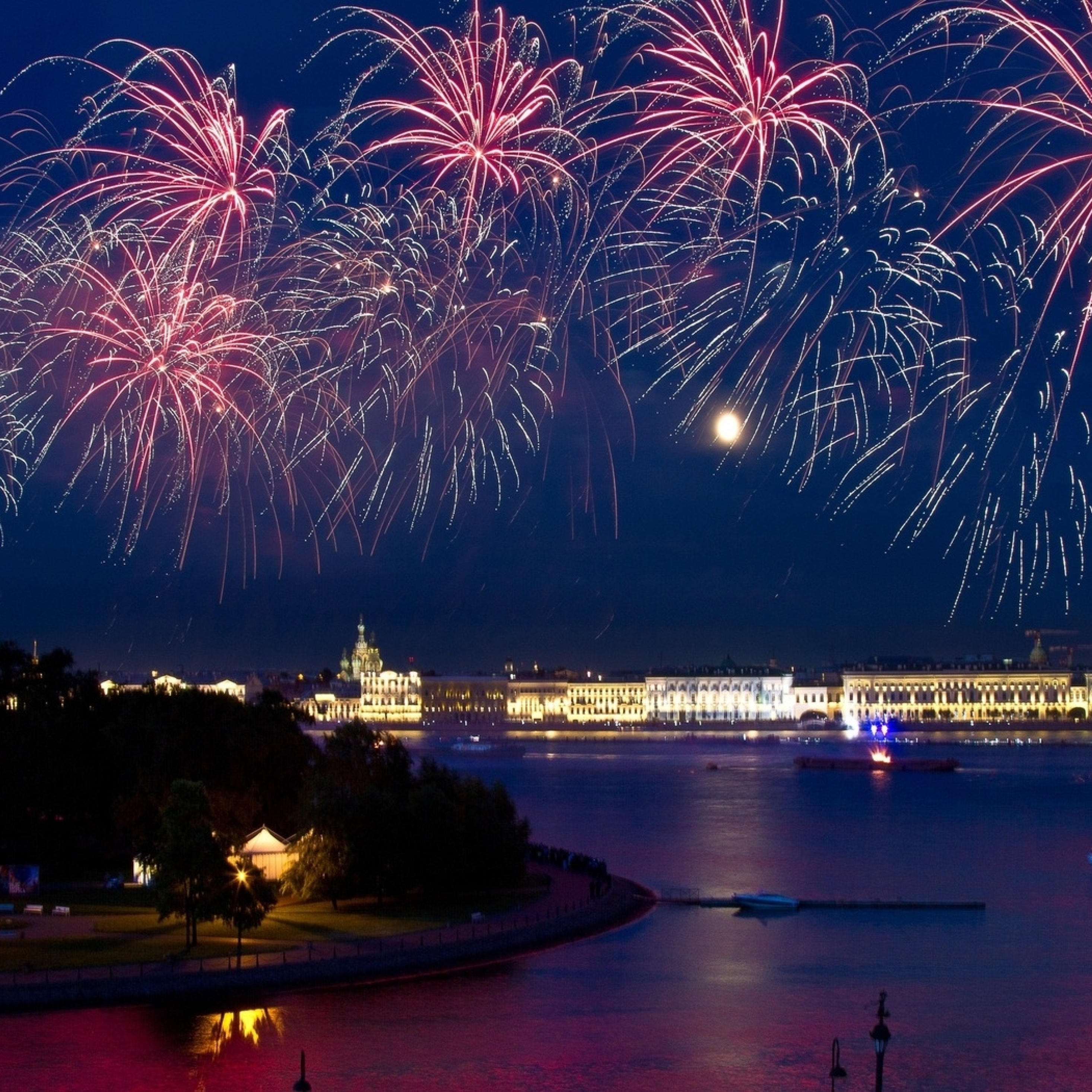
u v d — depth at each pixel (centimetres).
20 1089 9744
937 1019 11619
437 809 15438
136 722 17762
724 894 17112
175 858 12538
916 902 16388
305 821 15212
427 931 13638
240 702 18675
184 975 11712
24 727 17900
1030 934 14725
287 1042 10700
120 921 13750
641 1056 10612
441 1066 10338
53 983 11412
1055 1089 10094
